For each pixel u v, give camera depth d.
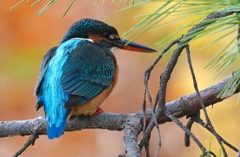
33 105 11.48
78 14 11.66
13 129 6.78
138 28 3.30
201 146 4.80
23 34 10.91
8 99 11.15
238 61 9.45
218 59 3.58
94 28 8.80
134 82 12.20
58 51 7.88
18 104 11.39
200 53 9.66
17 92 11.01
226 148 9.98
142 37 9.96
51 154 12.28
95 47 8.21
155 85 12.04
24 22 11.13
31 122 6.82
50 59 7.80
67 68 7.43
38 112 11.69
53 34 11.27
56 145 12.36
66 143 12.34
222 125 10.34
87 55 7.82
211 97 6.36
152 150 12.20
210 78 10.23
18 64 10.36
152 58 11.91
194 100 6.41
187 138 6.30
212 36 8.48
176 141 12.12
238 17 3.29
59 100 7.09
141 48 9.02
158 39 9.59
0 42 10.77
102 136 12.45
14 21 11.02
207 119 4.88
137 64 12.23
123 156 4.70
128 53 12.26
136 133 6.26
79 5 11.76
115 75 8.25
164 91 5.67
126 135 6.14
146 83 5.30
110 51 8.62
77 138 12.37
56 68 7.44
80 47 7.98
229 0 3.32
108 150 12.30
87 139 12.38
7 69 10.40
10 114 11.46
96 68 7.72
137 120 6.45
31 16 11.24
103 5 11.68
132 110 12.23
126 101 12.30
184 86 10.69
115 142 12.35
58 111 7.05
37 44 10.90
